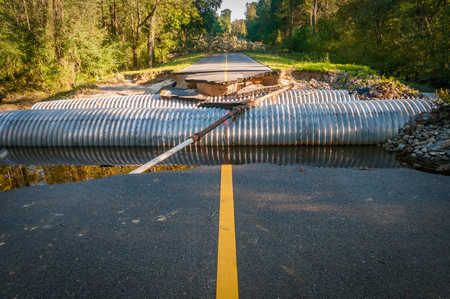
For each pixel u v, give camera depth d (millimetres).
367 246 2512
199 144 6191
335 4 31000
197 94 9188
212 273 2246
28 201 3537
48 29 13656
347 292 2037
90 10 16516
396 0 16609
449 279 2133
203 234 2736
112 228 2879
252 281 2154
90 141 6434
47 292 2117
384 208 3150
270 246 2537
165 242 2633
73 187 3918
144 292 2086
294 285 2107
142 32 23344
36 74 13672
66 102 9102
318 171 4379
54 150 6254
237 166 4672
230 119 6234
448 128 5730
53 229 2896
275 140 6102
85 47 14977
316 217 2992
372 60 17250
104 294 2082
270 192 3609
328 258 2375
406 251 2438
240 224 2887
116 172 4793
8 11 14016
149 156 5641
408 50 13828
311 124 6082
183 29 38969
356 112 6195
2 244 2678
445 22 12695
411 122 5992
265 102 8078
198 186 3834
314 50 23531
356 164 4793
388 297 1988
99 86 13492
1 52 13016
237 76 10359
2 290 2145
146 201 3428
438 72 11938
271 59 20359
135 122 6469
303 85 11070
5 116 7008
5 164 5387
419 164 4668
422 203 3238
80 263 2398
